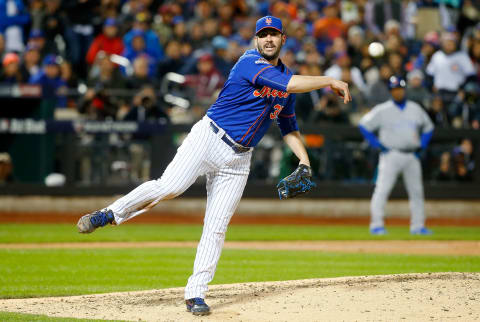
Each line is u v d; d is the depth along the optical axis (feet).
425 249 123.65
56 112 177.27
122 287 81.76
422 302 66.44
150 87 174.09
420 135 148.36
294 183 64.28
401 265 100.83
